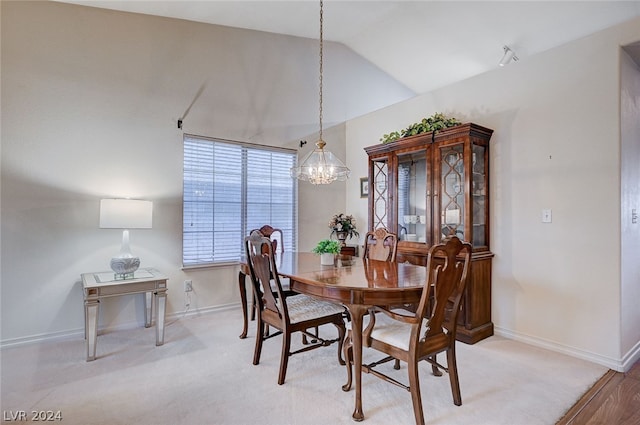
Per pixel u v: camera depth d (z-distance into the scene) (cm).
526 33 369
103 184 315
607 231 248
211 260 382
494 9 340
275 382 224
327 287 203
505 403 200
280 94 432
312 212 464
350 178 490
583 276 260
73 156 302
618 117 242
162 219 347
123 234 301
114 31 321
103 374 233
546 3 316
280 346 285
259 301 253
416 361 177
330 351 278
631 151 261
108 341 293
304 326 229
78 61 304
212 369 242
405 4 354
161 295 286
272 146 424
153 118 341
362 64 512
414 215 360
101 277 287
